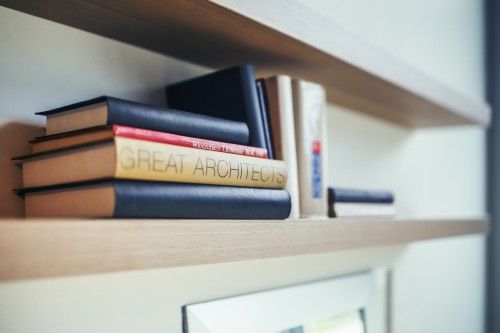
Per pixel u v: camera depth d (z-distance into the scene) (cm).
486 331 204
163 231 48
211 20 64
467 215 188
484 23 211
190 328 75
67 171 50
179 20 65
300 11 72
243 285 86
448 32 178
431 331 156
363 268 121
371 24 132
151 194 48
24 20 62
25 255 38
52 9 61
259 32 69
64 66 65
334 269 109
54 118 55
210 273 80
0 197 57
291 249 65
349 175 123
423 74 108
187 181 52
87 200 48
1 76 59
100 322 66
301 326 94
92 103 50
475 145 197
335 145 118
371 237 83
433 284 159
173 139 52
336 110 119
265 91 78
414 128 154
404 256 141
